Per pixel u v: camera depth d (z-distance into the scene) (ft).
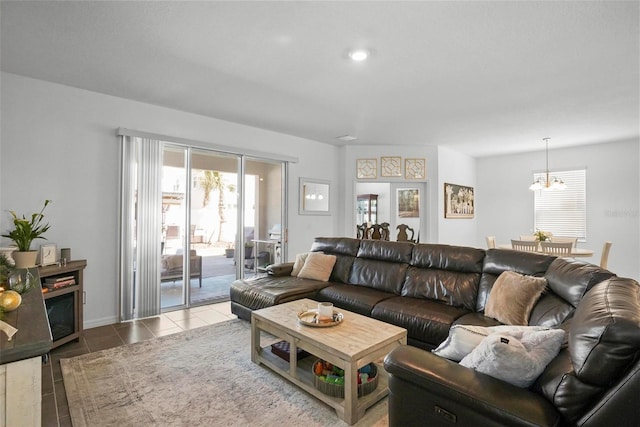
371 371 6.99
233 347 9.36
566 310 5.99
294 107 12.75
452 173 20.71
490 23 7.00
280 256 17.30
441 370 4.28
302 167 18.08
